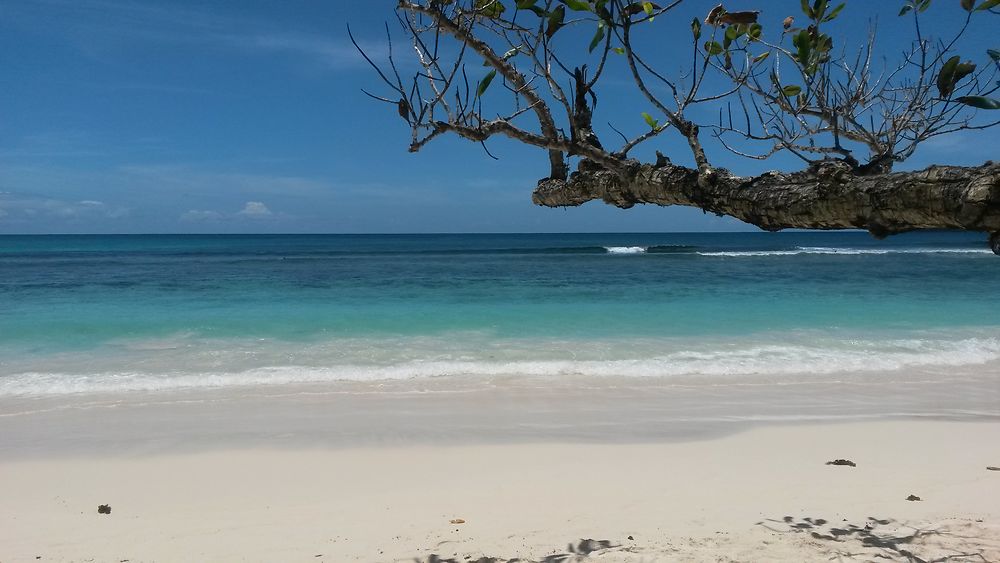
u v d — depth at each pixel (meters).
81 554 4.57
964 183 1.53
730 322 14.64
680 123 2.30
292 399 8.74
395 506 5.44
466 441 7.16
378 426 7.67
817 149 2.27
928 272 29.16
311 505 5.48
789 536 4.60
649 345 12.18
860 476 6.03
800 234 124.44
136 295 19.56
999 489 5.62
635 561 4.21
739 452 6.81
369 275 27.39
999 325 14.30
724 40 2.42
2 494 5.75
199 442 7.13
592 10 2.17
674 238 133.38
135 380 9.58
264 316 15.26
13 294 19.80
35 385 9.32
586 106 2.38
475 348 11.89
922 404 8.66
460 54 2.17
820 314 15.75
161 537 4.85
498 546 4.57
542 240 116.12
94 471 6.31
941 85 1.95
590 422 7.85
